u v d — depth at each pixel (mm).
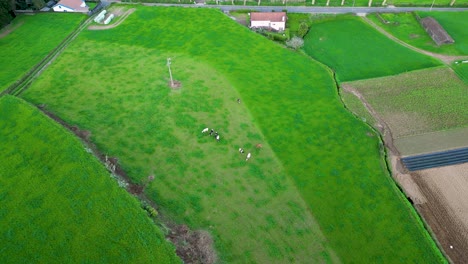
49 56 84625
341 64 88312
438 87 80188
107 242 45000
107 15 103062
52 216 47969
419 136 68500
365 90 79875
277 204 54281
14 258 43562
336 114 71000
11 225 47094
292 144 64062
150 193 54250
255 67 82875
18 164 55219
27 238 45625
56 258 43531
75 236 45719
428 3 112375
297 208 53875
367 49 93688
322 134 66375
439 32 95562
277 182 57438
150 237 45531
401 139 68000
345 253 48781
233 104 71812
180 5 110500
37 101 71250
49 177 53062
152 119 67562
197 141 63438
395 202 55344
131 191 53344
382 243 50156
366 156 62656
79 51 86875
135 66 81875
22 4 105812
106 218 47656
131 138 63469
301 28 97375
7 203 49750
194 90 74812
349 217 53062
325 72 82875
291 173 58906
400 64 88188
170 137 64000
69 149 57375
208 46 89375
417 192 58188
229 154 61438
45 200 49938
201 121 67562
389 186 57719
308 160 61281
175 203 53125
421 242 50406
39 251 44250
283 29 98438
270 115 69688
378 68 87062
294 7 110938
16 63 82000
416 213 54062
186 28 96688
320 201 55000
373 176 59219
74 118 67062
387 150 65188
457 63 87688
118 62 83125
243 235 49875
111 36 93062
